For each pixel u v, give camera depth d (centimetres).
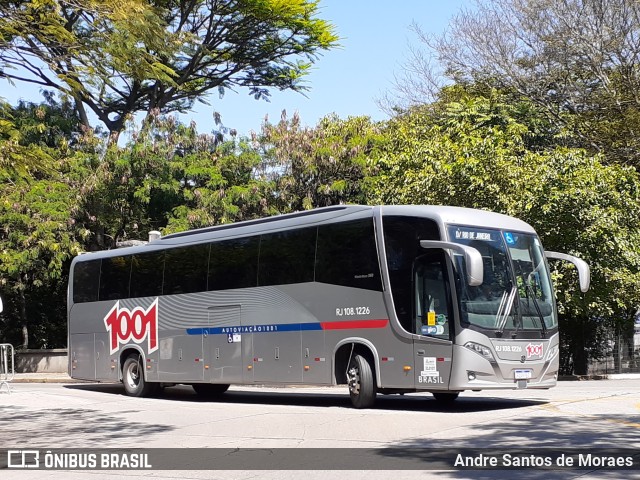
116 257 2331
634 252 2777
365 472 935
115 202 3322
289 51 3506
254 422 1452
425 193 2778
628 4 3522
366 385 1641
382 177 2942
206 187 3284
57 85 1350
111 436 1352
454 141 3048
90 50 1312
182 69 3456
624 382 2600
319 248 1764
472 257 1440
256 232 1925
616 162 3347
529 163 2773
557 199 2642
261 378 1862
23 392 2253
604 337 3175
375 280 1639
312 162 3195
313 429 1327
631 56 3556
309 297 1766
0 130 1520
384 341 1614
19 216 3152
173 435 1338
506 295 1572
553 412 1448
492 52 3809
